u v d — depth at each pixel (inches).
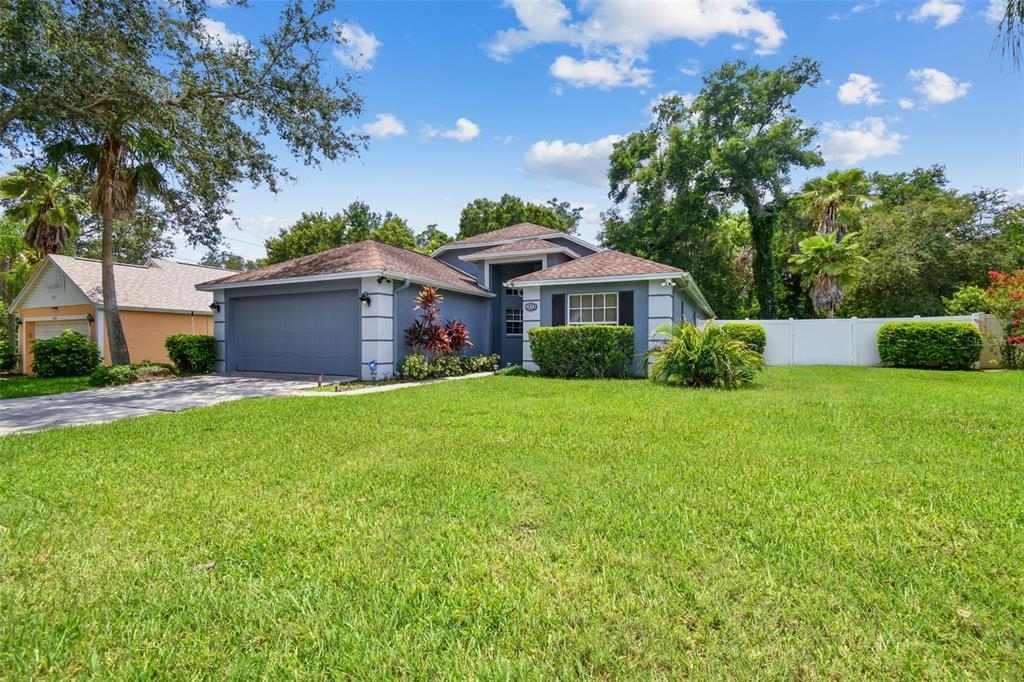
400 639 76.1
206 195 523.5
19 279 823.7
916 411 258.1
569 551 103.7
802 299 1099.9
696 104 1002.1
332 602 86.3
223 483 149.4
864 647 72.6
